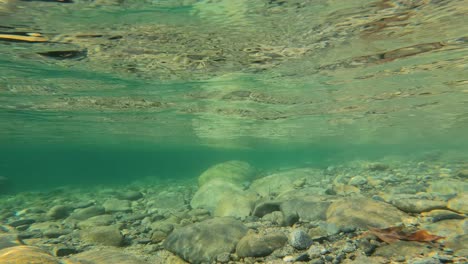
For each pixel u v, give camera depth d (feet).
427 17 3.10
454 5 2.86
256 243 2.45
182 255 2.70
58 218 5.23
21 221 4.81
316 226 2.84
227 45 3.76
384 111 9.07
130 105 7.55
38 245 3.40
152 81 5.35
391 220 2.67
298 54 4.11
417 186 4.62
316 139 18.37
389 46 3.93
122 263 2.30
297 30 3.37
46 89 5.97
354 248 2.17
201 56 4.14
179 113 8.68
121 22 3.12
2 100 7.02
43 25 3.17
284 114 8.92
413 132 16.19
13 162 69.72
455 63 4.71
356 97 6.95
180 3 2.75
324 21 3.18
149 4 2.76
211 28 3.29
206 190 5.89
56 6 2.78
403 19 3.17
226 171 9.32
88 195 9.31
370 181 5.68
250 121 10.19
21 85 5.64
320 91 6.26
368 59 4.42
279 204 3.74
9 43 3.63
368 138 19.21
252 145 23.47
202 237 2.80
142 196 7.63
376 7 2.88
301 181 6.59
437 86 6.27
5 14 2.91
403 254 1.97
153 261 2.78
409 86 6.19
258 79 5.28
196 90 6.00
